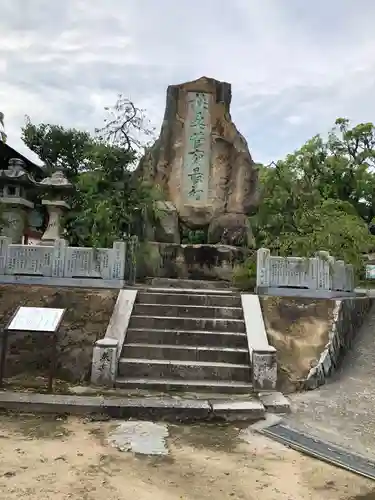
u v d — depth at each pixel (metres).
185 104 17.02
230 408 6.50
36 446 5.26
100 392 7.16
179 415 6.45
